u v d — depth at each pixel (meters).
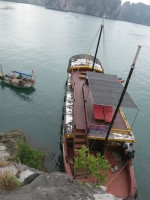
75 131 19.00
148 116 34.62
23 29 91.44
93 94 18.62
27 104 32.84
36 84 39.78
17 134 22.66
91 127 18.11
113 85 20.88
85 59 33.72
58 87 39.69
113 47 84.69
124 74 53.78
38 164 16.28
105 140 17.61
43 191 8.29
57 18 162.00
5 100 33.28
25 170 11.43
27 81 38.16
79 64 31.77
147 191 19.67
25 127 27.30
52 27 111.19
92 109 21.72
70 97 24.00
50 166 20.73
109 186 16.58
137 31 182.38
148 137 28.59
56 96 36.25
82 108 22.25
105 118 19.33
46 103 33.75
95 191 9.49
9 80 36.88
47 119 29.66
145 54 83.19
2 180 8.74
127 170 17.95
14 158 15.40
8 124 27.58
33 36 80.81
